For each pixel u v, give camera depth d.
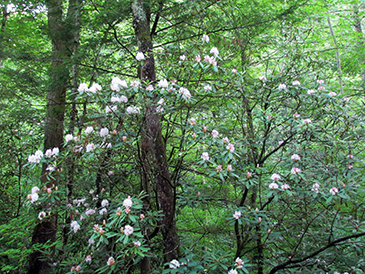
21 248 3.55
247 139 3.32
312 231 3.29
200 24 3.95
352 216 2.99
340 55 7.16
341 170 2.80
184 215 4.75
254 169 3.15
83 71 4.33
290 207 3.35
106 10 3.67
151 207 3.48
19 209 4.79
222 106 3.61
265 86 3.28
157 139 2.98
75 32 4.18
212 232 3.47
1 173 4.82
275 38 4.66
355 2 6.79
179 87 2.61
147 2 3.64
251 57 4.61
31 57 4.21
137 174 3.67
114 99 2.55
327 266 3.05
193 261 2.57
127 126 2.89
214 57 2.77
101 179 3.68
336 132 3.19
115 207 3.17
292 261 2.98
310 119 3.14
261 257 3.57
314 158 2.98
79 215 3.40
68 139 2.85
